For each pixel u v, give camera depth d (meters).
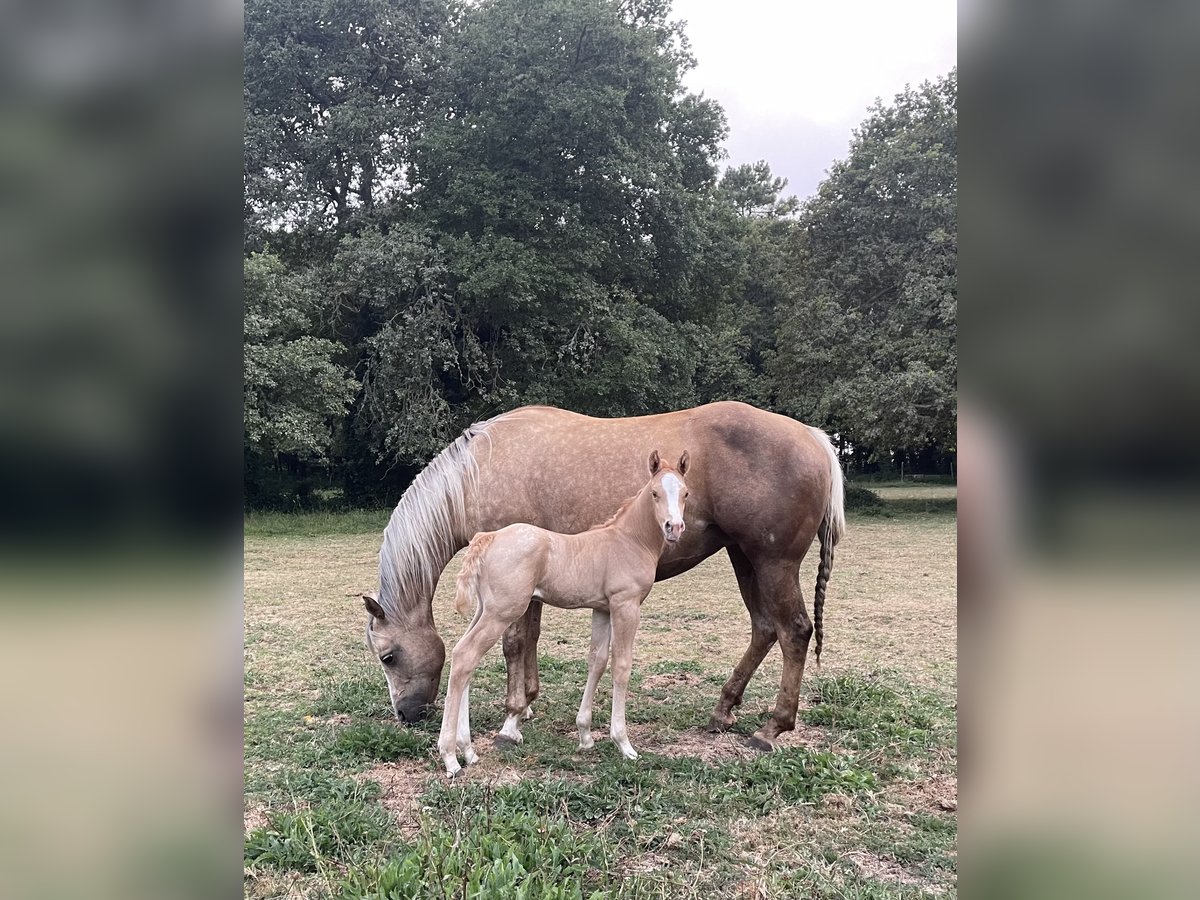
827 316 18.98
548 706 4.91
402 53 17.52
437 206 16.91
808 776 3.63
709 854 2.98
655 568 4.20
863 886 2.75
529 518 4.41
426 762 3.96
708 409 4.37
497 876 2.53
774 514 4.07
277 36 17.19
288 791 3.53
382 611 4.37
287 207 16.91
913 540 13.84
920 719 4.38
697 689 5.27
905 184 18.56
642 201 17.23
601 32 16.11
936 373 16.67
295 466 20.83
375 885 2.54
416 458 16.59
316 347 15.30
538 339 16.69
